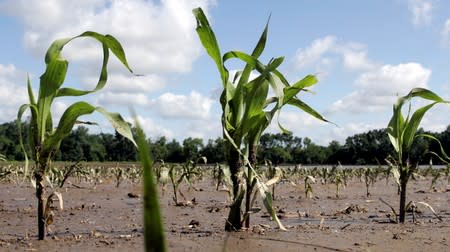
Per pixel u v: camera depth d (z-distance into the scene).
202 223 4.58
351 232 3.79
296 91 3.68
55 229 4.17
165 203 6.83
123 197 7.84
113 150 62.12
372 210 6.22
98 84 3.19
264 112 3.48
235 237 3.44
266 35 3.76
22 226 4.30
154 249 0.51
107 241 3.26
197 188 10.23
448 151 38.62
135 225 4.44
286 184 12.41
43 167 3.27
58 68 3.15
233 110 3.83
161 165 8.47
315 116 3.85
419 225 4.42
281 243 3.21
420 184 13.47
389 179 16.17
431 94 4.62
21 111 3.08
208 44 3.62
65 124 3.16
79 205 6.42
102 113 2.95
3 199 7.46
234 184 3.80
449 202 7.65
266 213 5.71
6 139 55.22
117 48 3.13
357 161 50.47
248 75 3.84
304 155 61.81
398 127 4.77
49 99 3.21
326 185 12.29
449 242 3.35
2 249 2.96
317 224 4.59
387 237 3.54
